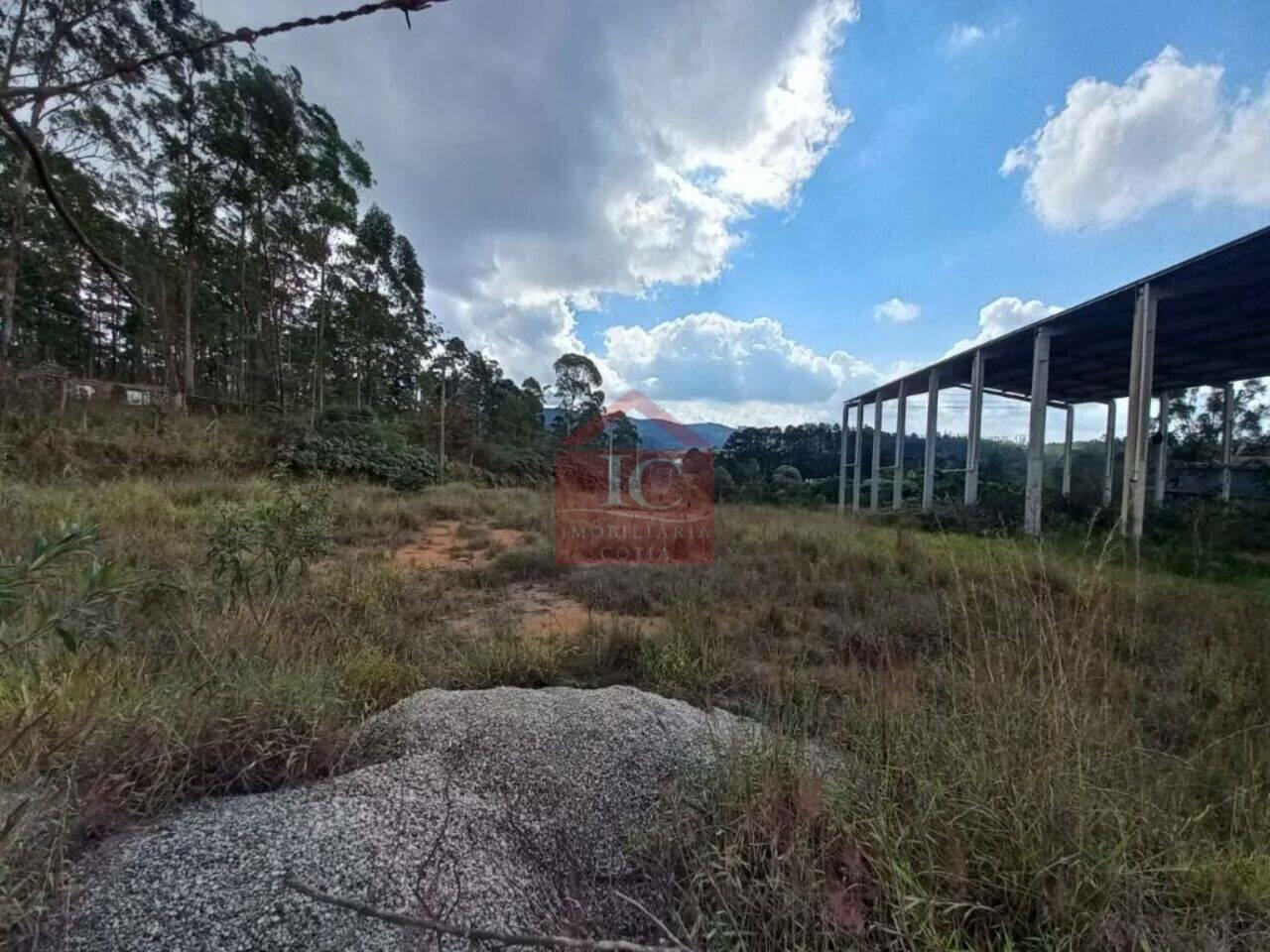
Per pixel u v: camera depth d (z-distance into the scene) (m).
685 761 1.96
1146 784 1.74
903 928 1.21
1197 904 1.36
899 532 7.68
